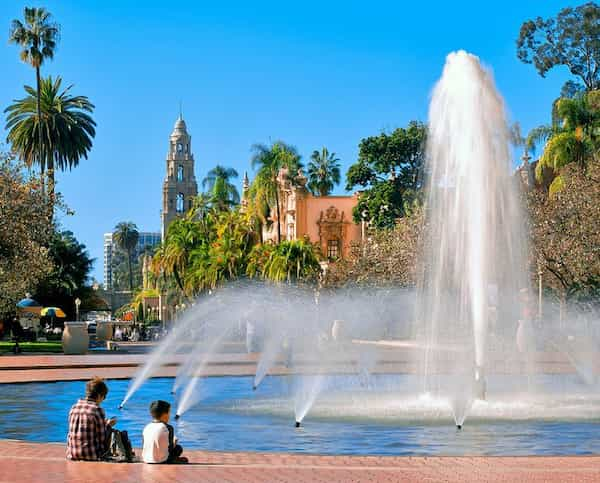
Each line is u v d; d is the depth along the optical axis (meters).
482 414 20.56
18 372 34.84
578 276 47.53
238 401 23.86
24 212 54.28
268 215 89.62
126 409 21.81
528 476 11.36
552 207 48.94
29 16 84.44
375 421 19.22
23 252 54.38
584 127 61.09
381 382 30.67
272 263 78.38
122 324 99.69
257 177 88.06
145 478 11.20
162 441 12.43
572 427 18.20
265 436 16.81
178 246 92.81
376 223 93.06
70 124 88.25
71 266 103.31
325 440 16.30
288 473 11.61
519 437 16.66
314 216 102.56
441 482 10.93
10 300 56.56
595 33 93.81
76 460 12.65
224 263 82.25
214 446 15.55
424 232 61.88
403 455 14.42
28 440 16.28
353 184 98.25
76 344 51.44
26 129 87.38
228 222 87.94
